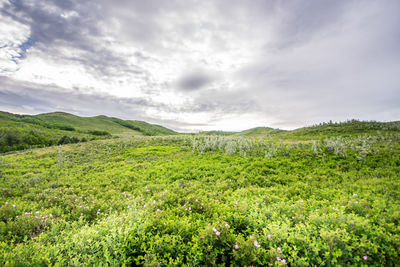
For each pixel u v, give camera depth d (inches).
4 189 382.9
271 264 109.9
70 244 134.8
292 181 389.1
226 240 132.7
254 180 399.5
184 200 269.4
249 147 811.4
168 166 576.4
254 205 221.5
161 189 357.7
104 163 693.3
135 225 150.9
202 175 466.9
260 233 149.9
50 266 108.4
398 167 408.2
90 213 245.1
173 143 1190.9
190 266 113.4
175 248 129.9
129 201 273.0
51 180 481.7
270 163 535.5
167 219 174.9
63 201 301.9
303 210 199.2
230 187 354.6
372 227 146.9
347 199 244.1
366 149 544.7
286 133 2001.7
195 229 158.7
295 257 115.0
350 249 115.0
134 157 786.2
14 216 235.8
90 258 116.7
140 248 130.5
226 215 188.4
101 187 396.8
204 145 924.0
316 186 341.7
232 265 116.9
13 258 116.1
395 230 148.2
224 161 613.6
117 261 117.0
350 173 407.8
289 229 144.3
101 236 142.8
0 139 2098.9
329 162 509.4
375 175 380.2
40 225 200.7
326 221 156.4
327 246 117.8
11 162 745.0
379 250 125.8
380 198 237.9
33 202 305.0
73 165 670.5
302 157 594.9
